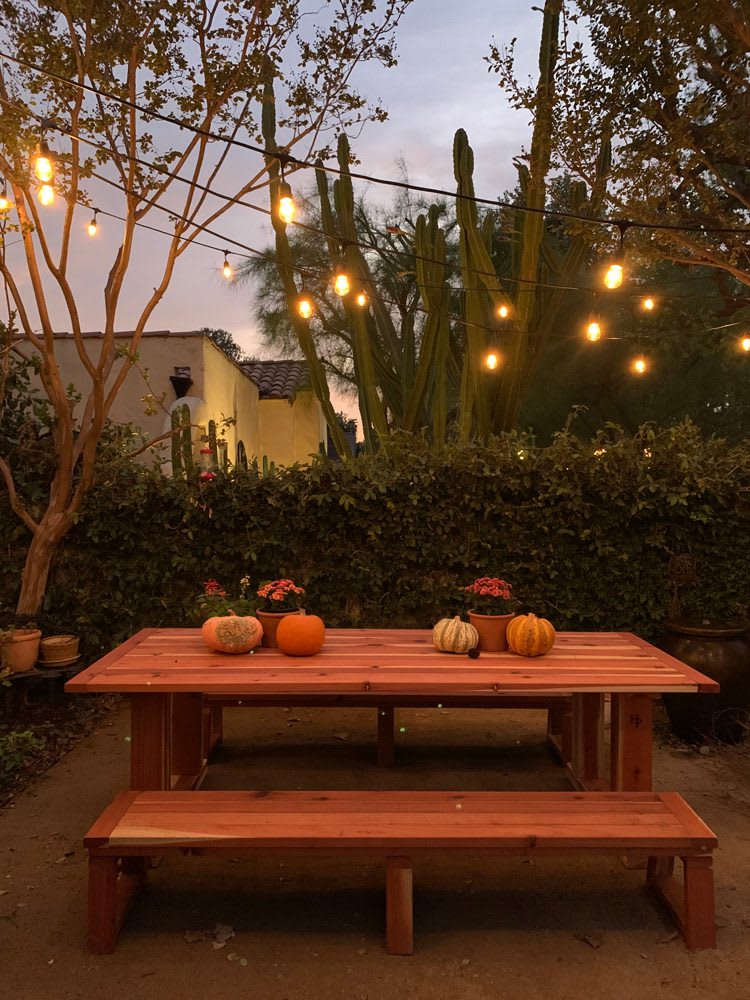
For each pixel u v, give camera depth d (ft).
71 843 10.28
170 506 17.40
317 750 14.15
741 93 20.86
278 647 11.28
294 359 38.81
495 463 17.35
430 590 17.48
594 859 10.05
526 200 21.99
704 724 14.21
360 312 23.85
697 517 16.83
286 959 7.70
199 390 29.68
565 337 30.86
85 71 15.29
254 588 17.46
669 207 20.40
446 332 23.29
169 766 10.55
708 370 30.99
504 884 9.34
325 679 9.29
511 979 7.39
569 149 18.80
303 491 17.26
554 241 34.78
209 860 9.95
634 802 8.48
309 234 33.88
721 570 17.19
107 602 17.26
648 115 19.88
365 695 13.07
